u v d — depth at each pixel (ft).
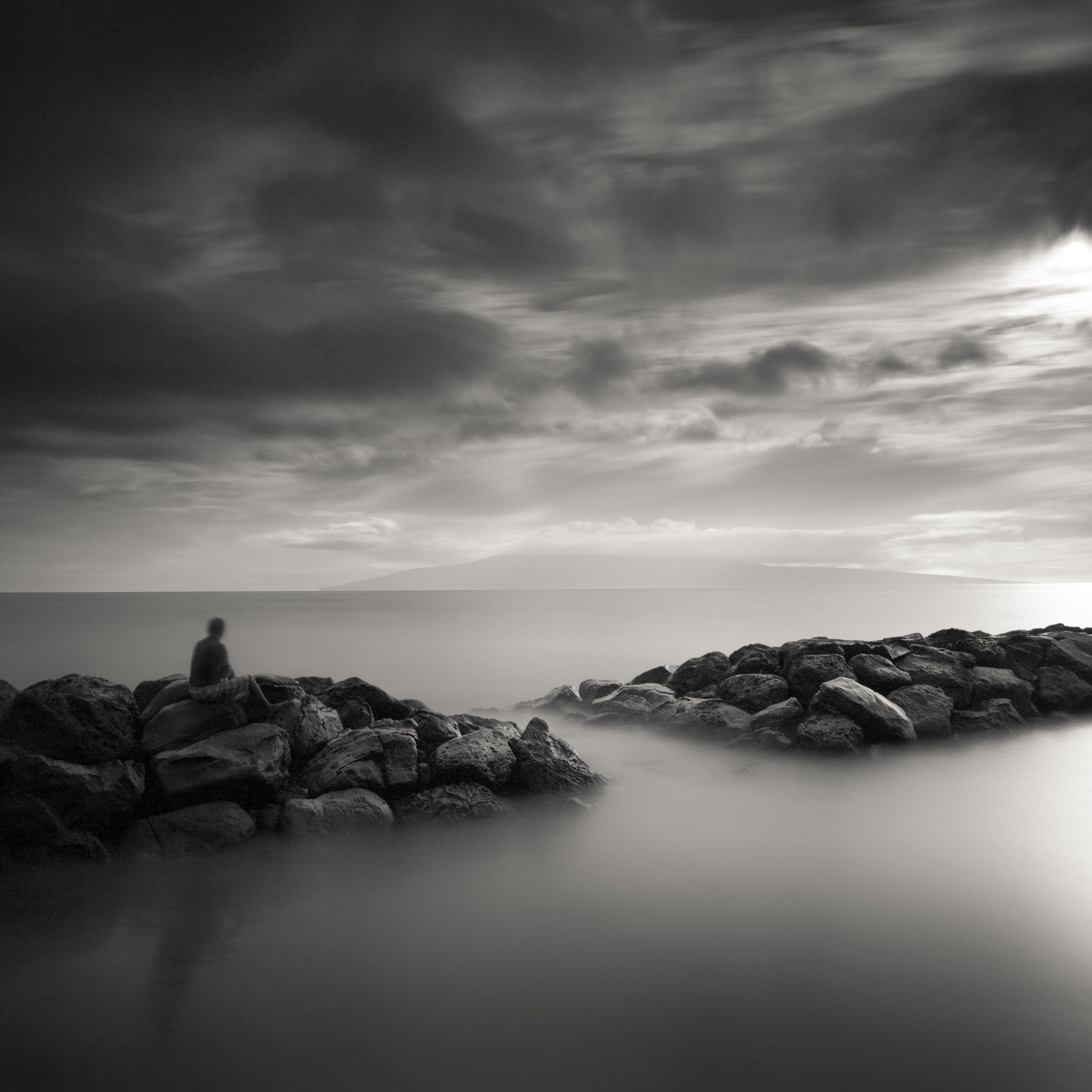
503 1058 22.67
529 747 47.96
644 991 26.53
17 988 26.08
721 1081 21.77
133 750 40.88
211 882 34.96
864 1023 24.70
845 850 40.34
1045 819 45.32
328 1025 24.29
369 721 51.24
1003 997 26.27
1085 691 71.77
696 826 43.78
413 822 41.73
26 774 36.58
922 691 64.64
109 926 30.78
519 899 33.96
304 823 39.37
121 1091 21.07
